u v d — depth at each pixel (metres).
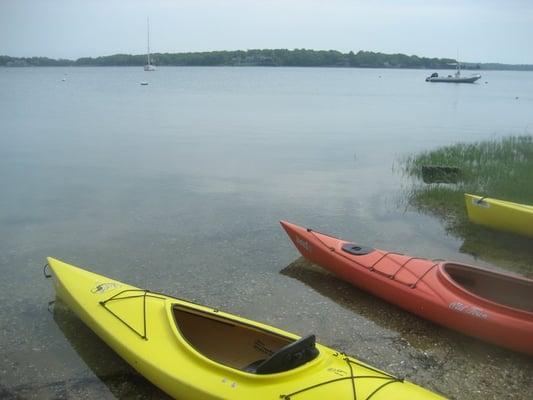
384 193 14.20
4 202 12.59
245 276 8.37
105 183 14.77
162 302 6.00
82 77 120.12
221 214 11.87
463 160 17.34
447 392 5.55
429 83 120.81
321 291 7.86
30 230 10.54
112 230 10.59
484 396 5.50
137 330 5.54
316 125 31.72
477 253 9.80
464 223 11.54
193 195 13.57
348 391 4.42
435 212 12.39
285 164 18.41
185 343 5.08
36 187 14.15
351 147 22.88
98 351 6.09
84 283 6.58
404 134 28.16
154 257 9.13
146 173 16.23
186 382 4.72
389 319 7.06
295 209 12.46
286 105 47.78
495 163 16.64
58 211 11.90
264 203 12.95
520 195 13.14
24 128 27.12
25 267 8.59
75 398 5.27
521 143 20.47
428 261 7.56
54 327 6.63
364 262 7.75
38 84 83.12
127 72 165.88
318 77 141.75
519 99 65.12
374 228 11.15
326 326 6.84
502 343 6.20
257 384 4.50
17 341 6.29
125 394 5.34
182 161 18.47
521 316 6.09
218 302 7.45
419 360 6.13
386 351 6.30
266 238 10.23
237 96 59.72
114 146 21.59
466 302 6.48
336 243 8.34
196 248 9.60
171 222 11.18
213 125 30.41
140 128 28.11
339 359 4.87
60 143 22.11
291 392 4.40
